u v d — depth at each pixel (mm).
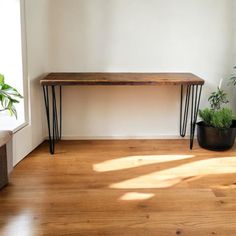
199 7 3256
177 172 2623
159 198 2186
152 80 2879
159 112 3500
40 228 1825
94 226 1849
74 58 3334
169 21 3279
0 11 2707
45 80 2852
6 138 2301
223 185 2387
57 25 3252
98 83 2855
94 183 2414
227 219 1930
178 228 1834
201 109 3502
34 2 2980
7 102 2764
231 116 3080
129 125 3520
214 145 3090
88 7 3223
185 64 3389
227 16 3281
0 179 2283
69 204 2098
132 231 1804
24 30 2812
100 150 3162
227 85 3447
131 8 3240
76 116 3477
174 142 3430
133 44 3322
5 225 1852
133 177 2523
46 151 3117
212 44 3346
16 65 2805
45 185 2375
